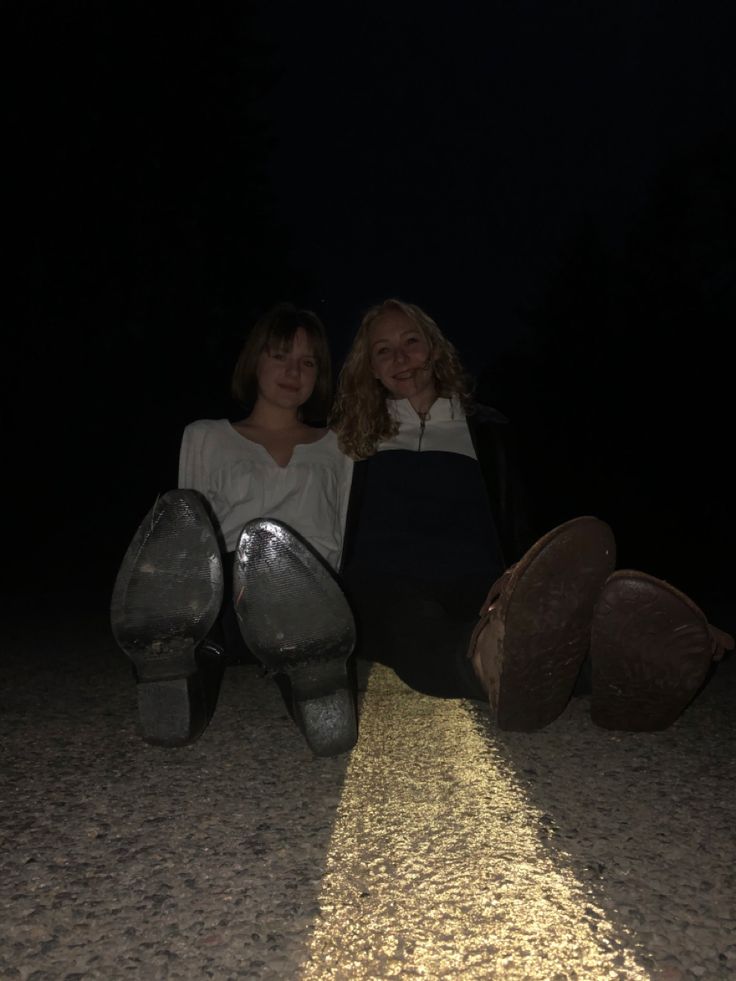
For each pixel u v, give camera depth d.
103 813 2.09
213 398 28.38
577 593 2.11
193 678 2.39
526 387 31.67
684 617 2.16
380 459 2.97
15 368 21.19
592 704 2.42
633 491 19.17
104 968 1.47
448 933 1.57
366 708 2.94
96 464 20.19
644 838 1.95
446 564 2.78
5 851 1.89
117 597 2.23
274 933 1.57
